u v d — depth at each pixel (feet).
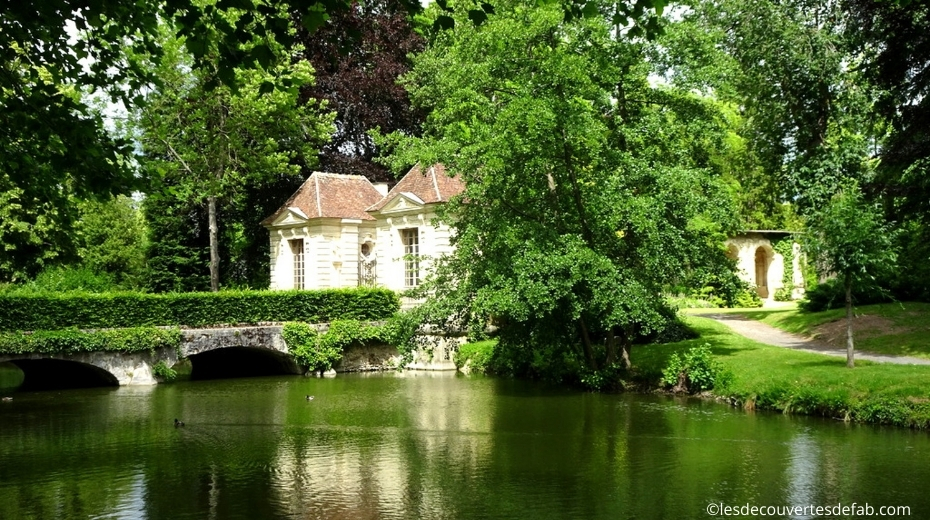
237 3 31.63
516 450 60.03
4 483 52.90
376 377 113.60
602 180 82.74
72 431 71.92
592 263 80.38
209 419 77.36
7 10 35.47
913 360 80.94
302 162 155.43
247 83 130.11
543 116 76.23
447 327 100.07
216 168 139.64
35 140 39.68
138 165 43.14
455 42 89.51
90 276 144.56
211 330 112.68
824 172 113.09
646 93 88.38
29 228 98.48
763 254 189.06
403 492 49.06
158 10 38.99
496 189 85.35
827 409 67.10
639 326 106.32
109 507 47.06
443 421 73.46
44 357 100.78
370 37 149.18
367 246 145.07
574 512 44.21
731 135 148.46
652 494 47.26
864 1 91.86
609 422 69.82
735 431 64.03
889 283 112.16
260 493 49.52
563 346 96.32
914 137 86.33
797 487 47.73
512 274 84.89
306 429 70.90
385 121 152.05
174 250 152.15
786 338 109.40
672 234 82.12
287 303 121.70
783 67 113.70
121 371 107.14
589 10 35.17
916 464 51.78
